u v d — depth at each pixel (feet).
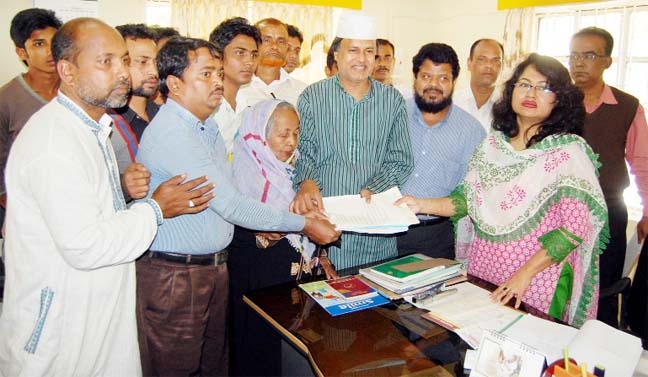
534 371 3.22
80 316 4.15
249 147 6.16
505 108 5.67
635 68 11.13
